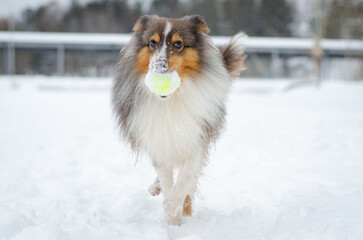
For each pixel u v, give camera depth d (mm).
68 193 4941
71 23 73375
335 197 3920
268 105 18438
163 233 3318
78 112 15586
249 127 10539
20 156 7324
